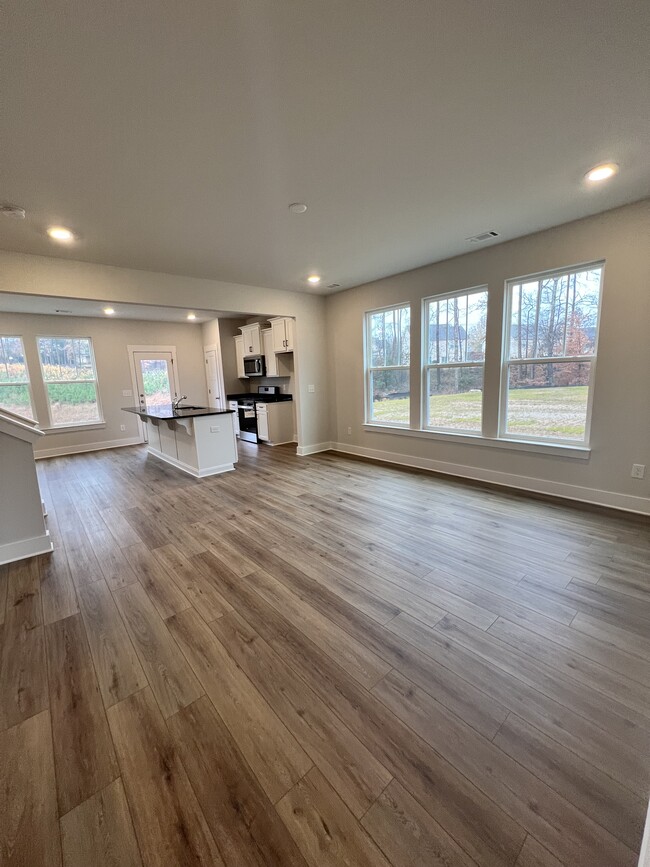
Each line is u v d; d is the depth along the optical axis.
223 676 1.63
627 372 3.05
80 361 6.62
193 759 1.28
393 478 4.45
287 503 3.74
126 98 1.56
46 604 2.19
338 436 6.05
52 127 1.71
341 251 3.63
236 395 7.76
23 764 1.28
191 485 4.45
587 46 1.40
